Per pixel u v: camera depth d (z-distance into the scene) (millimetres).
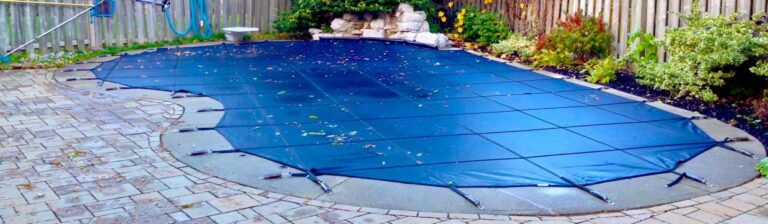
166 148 5523
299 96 7605
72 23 10984
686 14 8094
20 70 9234
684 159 5270
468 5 12836
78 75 8867
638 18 9117
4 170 4906
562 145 5676
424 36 11969
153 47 11617
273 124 6312
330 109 6973
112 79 8586
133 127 6184
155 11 12078
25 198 4344
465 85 8383
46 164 5062
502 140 5824
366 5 12812
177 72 9117
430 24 13320
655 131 6172
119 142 5688
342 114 6758
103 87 8070
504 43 10992
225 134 5938
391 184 4672
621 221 4066
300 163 5105
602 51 9672
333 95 7680
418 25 12695
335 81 8539
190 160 5188
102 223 3945
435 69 9555
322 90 7957
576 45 9656
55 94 7637
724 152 5508
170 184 4645
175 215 4086
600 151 5500
